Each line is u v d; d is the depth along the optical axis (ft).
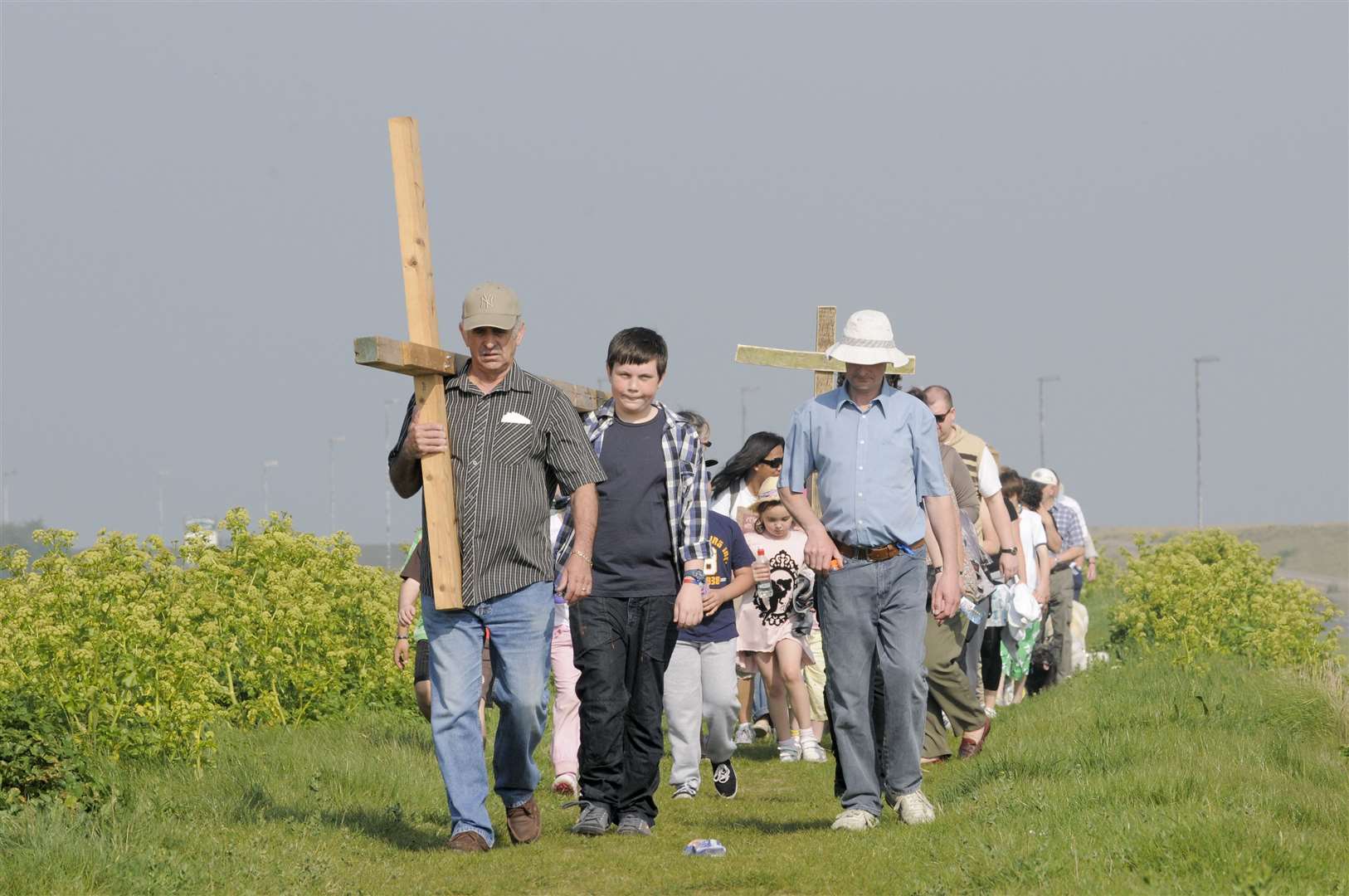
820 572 66.49
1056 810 61.67
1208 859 51.65
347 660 108.37
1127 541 605.73
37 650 76.18
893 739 67.00
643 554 66.49
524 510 60.54
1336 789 70.44
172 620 81.10
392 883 54.13
